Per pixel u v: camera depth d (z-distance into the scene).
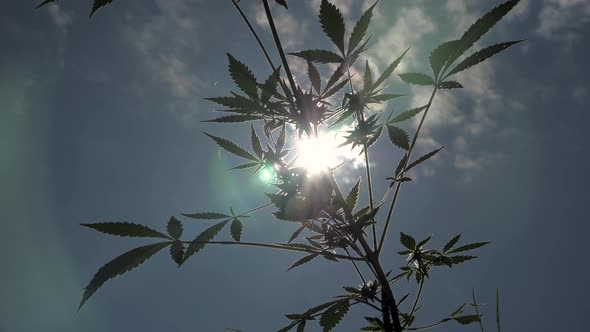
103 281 0.47
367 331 0.55
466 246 0.57
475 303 0.49
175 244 0.50
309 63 0.51
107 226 0.50
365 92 0.51
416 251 0.57
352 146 0.51
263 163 0.54
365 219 0.49
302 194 0.48
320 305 0.52
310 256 0.53
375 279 0.54
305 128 0.49
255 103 0.52
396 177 0.53
